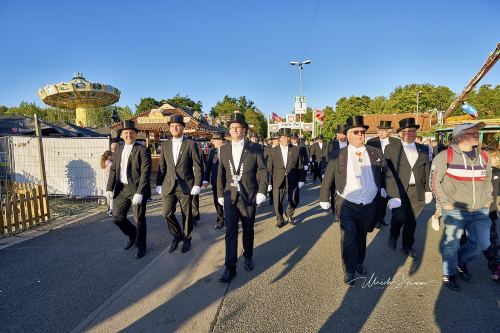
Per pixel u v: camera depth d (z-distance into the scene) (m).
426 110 52.22
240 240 5.32
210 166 6.47
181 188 4.67
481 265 4.07
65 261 4.37
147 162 4.54
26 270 4.05
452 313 2.96
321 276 3.79
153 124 17.59
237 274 3.90
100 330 2.78
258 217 7.00
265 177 4.00
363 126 3.51
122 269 4.09
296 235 5.50
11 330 2.79
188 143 4.72
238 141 4.00
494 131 11.52
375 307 3.08
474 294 3.32
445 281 3.51
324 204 3.66
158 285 3.63
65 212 7.47
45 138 9.52
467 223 3.48
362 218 3.54
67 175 9.55
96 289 3.54
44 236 5.54
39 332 2.76
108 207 7.46
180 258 4.49
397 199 3.50
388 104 55.72
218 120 27.91
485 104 43.59
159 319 2.94
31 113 56.62
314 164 13.43
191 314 3.01
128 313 3.04
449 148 3.54
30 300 3.30
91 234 5.67
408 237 4.43
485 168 3.36
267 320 2.88
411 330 2.71
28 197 6.07
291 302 3.20
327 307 3.09
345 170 3.53
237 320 2.89
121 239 5.36
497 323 2.79
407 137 4.41
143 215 4.56
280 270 3.99
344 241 3.53
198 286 3.60
